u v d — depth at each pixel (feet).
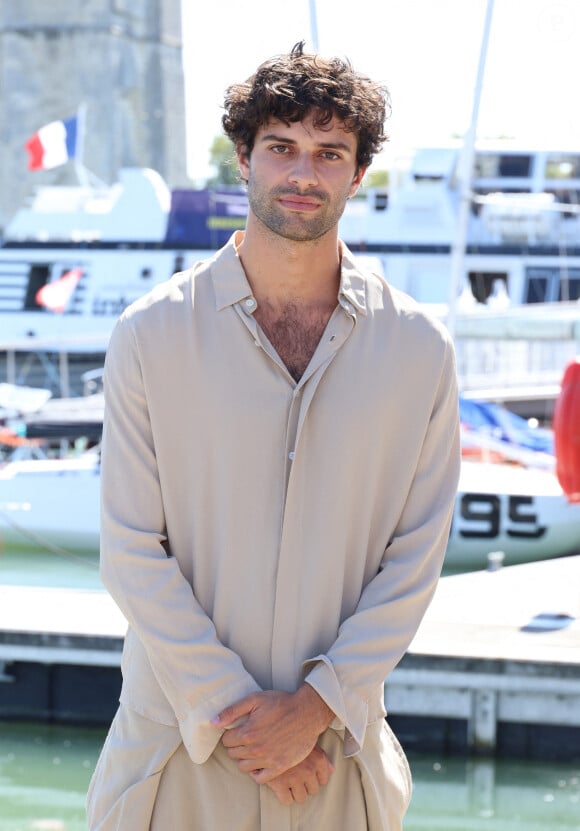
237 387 6.70
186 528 6.82
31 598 20.84
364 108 6.71
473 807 15.75
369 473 6.82
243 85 6.79
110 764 6.89
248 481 6.68
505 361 46.55
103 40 156.76
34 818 15.34
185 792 6.70
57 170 158.30
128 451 6.77
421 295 55.57
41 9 157.58
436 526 6.97
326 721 6.54
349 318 6.86
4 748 18.02
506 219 55.77
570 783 16.61
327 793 6.70
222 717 6.43
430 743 17.39
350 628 6.71
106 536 6.77
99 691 18.80
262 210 6.72
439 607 20.39
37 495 39.42
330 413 6.75
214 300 6.83
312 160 6.66
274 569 6.70
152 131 162.61
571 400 21.71
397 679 17.29
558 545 36.27
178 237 55.52
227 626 6.73
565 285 56.39
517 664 17.02
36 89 157.89
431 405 6.97
